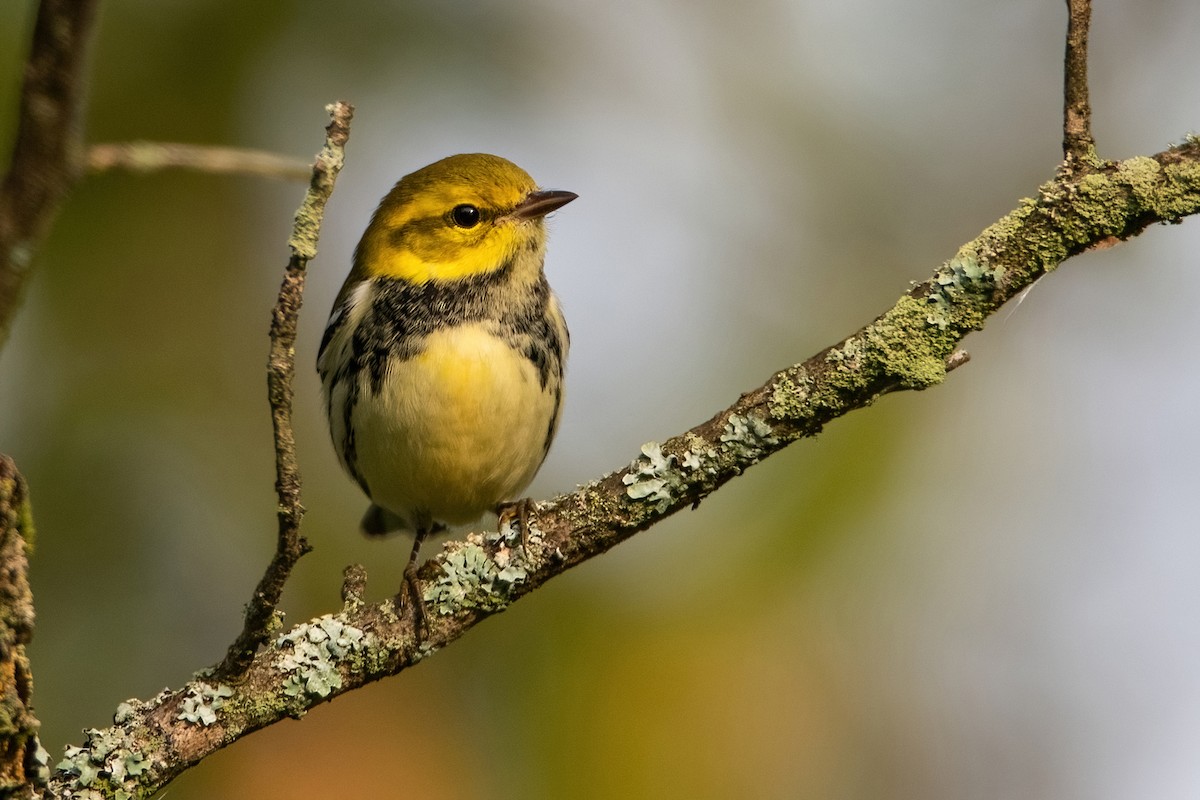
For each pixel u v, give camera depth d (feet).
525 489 33.01
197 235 41.98
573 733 35.94
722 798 35.53
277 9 41.45
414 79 43.78
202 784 33.71
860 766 36.68
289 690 21.91
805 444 38.70
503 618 37.01
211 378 41.88
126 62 40.19
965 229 45.14
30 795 18.74
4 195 13.43
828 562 37.91
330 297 45.11
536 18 45.65
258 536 40.52
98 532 39.37
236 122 41.81
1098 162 21.67
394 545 41.11
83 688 37.55
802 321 44.04
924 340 22.07
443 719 35.78
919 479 39.19
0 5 34.27
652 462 23.21
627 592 37.55
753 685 36.63
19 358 40.01
